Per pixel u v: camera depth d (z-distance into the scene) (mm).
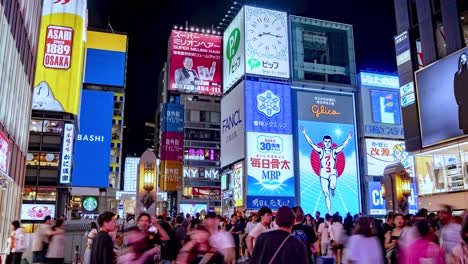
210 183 83062
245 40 53562
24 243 16203
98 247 7039
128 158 105688
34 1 33188
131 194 66875
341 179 53062
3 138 22234
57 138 58344
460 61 27703
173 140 79938
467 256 6148
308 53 58469
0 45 22047
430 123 30094
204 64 79812
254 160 49625
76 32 62688
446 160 29234
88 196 84250
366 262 7039
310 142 52781
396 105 58094
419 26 31812
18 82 27484
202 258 7336
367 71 58094
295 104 53656
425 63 30969
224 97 58188
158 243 10414
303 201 50375
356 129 56062
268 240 5398
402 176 28984
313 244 10688
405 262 7016
